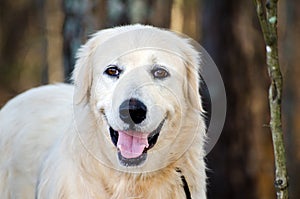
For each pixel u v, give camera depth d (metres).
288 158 13.73
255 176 10.86
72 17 9.53
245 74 10.96
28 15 22.53
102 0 9.52
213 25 11.05
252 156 10.85
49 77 15.28
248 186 10.84
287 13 15.02
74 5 9.51
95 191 5.92
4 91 19.83
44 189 6.13
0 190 6.87
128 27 5.91
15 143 6.86
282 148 5.60
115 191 5.92
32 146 6.72
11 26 22.70
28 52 21.50
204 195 6.14
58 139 6.40
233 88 10.91
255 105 10.93
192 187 6.00
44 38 16.39
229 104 10.89
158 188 5.93
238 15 10.99
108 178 5.89
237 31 10.98
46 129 6.75
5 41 22.39
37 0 20.75
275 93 5.57
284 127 14.15
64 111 6.81
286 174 5.62
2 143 7.00
